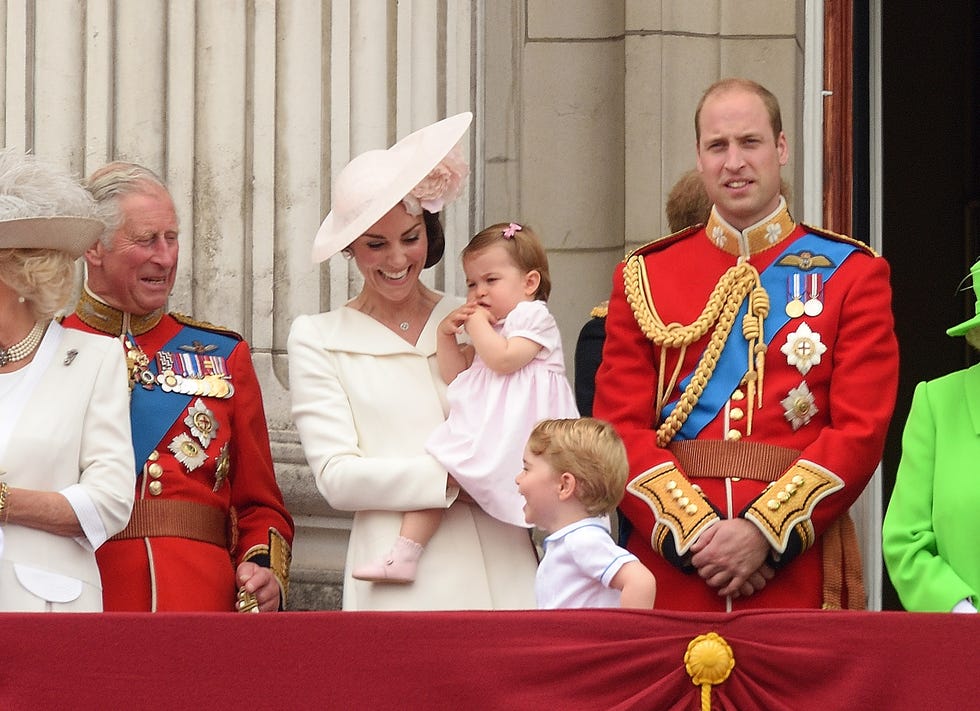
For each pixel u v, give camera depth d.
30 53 24.92
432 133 19.69
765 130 18.91
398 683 15.16
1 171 17.64
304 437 19.41
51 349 17.97
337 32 24.52
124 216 19.94
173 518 19.45
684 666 15.16
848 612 15.20
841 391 18.17
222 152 24.55
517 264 19.69
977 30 34.47
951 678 14.98
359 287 24.16
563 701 15.13
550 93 25.09
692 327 18.67
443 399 19.47
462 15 24.61
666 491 17.97
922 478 17.19
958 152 34.44
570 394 19.38
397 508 18.81
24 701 15.17
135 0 24.81
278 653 15.20
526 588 19.06
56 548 17.45
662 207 24.62
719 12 24.81
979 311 17.17
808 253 18.81
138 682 15.18
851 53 25.84
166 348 20.36
